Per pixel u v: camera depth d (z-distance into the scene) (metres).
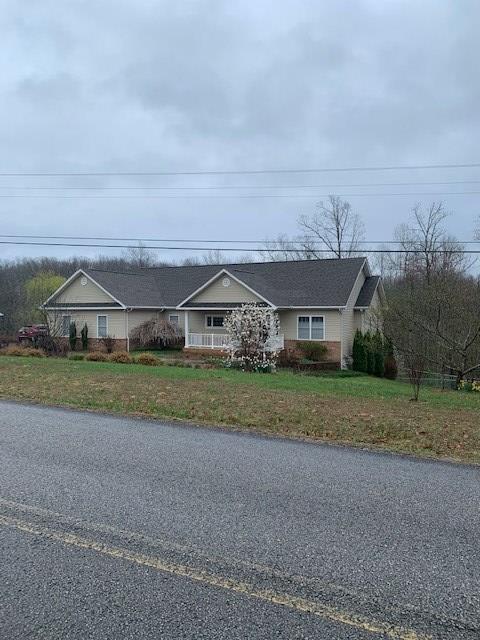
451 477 5.50
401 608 3.02
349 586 3.25
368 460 6.13
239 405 9.45
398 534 4.03
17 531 4.00
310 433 7.55
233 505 4.60
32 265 64.94
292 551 3.72
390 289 34.88
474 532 4.08
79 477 5.33
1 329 41.00
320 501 4.73
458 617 2.94
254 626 2.82
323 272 26.88
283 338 25.12
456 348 20.00
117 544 3.79
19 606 2.98
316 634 2.76
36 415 8.57
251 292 25.14
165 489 5.00
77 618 2.87
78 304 29.80
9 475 5.37
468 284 25.14
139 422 8.12
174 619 2.87
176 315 30.05
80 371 14.17
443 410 9.83
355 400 10.53
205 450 6.48
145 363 19.69
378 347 24.11
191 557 3.61
